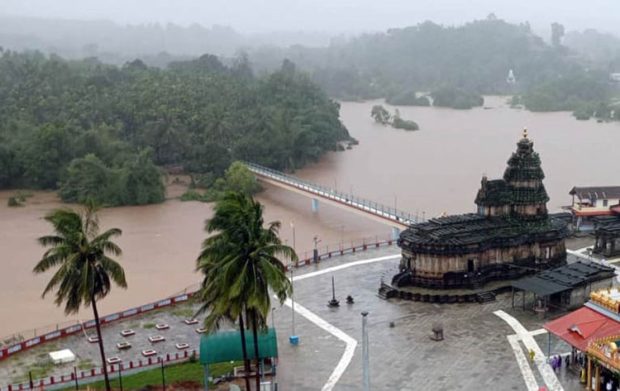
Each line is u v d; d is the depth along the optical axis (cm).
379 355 10112
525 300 12000
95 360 10231
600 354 8644
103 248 8388
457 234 12394
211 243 8019
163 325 11394
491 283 12562
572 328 9369
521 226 12900
